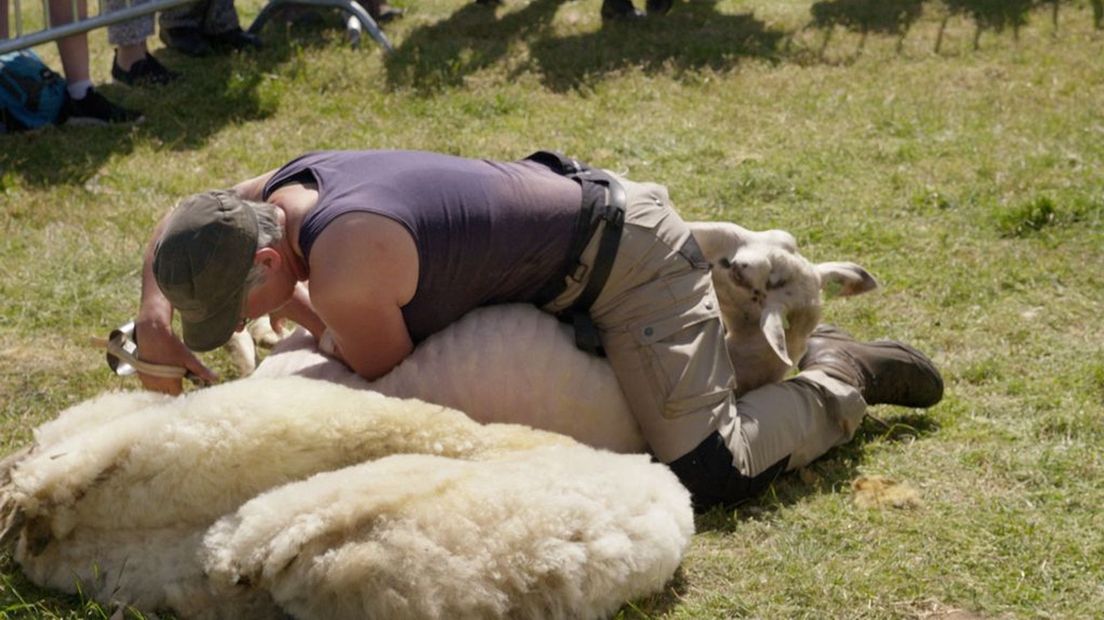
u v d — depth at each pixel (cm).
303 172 391
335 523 314
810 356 450
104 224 667
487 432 358
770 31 1102
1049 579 357
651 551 334
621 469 347
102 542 339
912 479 418
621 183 406
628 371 398
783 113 875
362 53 1016
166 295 349
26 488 336
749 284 426
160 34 1049
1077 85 920
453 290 382
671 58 1012
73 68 848
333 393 356
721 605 346
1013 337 534
